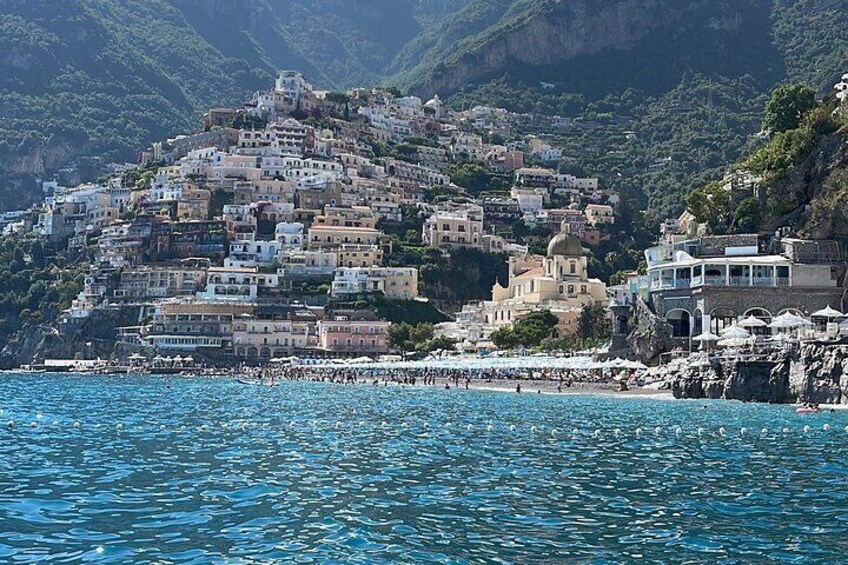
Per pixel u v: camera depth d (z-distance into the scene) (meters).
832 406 95.38
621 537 36.38
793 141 183.50
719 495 45.09
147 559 33.19
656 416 90.75
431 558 33.28
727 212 193.25
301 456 59.66
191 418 90.81
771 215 178.88
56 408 105.44
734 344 126.25
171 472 52.41
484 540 35.88
